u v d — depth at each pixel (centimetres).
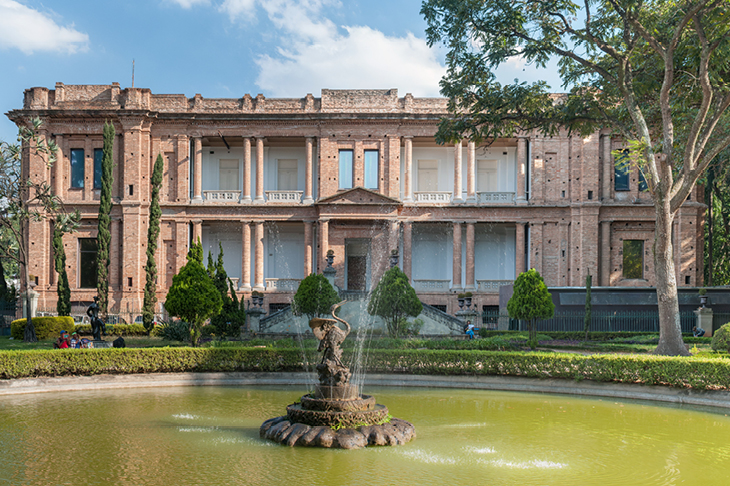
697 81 2605
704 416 1733
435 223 4969
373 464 1174
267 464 1161
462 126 3000
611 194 4778
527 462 1217
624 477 1133
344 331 1455
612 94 2923
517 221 4794
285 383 2223
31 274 4703
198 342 3023
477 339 3091
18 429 1437
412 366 2270
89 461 1174
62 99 4800
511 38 2770
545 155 4822
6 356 1958
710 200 5038
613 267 4766
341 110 4812
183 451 1248
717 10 2219
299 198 4878
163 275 4772
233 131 4856
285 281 4791
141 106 4769
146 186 4784
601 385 2080
